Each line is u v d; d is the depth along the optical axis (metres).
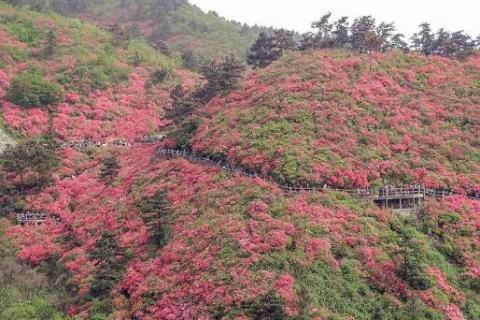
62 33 112.81
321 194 54.00
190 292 44.62
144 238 54.22
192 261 47.66
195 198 56.41
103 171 71.62
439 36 90.12
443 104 72.50
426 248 49.59
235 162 60.31
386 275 45.41
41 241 61.78
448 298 45.06
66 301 50.91
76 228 61.75
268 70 79.69
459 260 50.22
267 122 64.69
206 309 42.47
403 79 77.31
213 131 66.75
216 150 62.47
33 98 87.75
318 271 44.53
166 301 45.19
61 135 83.44
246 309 41.09
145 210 57.03
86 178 73.19
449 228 53.16
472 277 48.19
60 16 126.44
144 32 165.75
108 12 176.12
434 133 66.94
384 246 48.41
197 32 166.62
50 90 90.19
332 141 62.03
